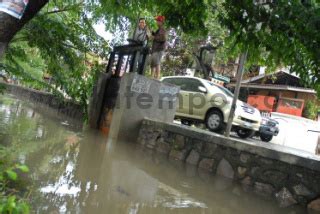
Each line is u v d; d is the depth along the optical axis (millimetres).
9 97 17797
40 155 5469
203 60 13820
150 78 9391
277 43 3305
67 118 12344
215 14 3984
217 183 5707
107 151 7207
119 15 6852
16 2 3021
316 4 2955
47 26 6359
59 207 3383
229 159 6297
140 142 9023
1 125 7770
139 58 9625
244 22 3438
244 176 5941
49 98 15867
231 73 21453
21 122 9039
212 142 6738
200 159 6930
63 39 6801
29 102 17125
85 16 7238
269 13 3209
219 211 4203
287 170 5297
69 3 7004
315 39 3025
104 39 7723
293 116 20109
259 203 4891
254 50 3650
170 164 6789
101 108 10938
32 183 3896
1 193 2781
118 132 8961
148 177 5445
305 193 4988
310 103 20344
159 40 9867
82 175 4797
